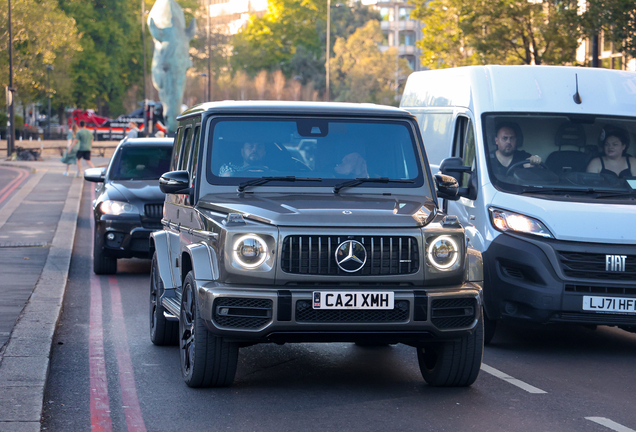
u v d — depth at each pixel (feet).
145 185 71.77
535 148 50.85
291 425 31.22
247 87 609.01
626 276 44.86
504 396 35.94
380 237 32.99
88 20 434.30
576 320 44.68
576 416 33.01
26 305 53.06
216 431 30.55
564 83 53.57
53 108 476.54
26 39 314.76
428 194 38.50
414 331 33.01
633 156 51.21
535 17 152.87
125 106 501.97
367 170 38.60
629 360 44.68
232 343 34.81
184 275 38.70
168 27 337.52
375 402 34.55
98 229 68.80
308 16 644.27
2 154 293.84
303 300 32.35
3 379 35.65
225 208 35.06
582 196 48.16
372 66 531.91
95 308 56.13
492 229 47.11
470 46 165.58
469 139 52.70
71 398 34.99
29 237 88.58
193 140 40.83
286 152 38.70
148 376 38.73
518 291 45.34
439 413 33.01
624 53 133.59
